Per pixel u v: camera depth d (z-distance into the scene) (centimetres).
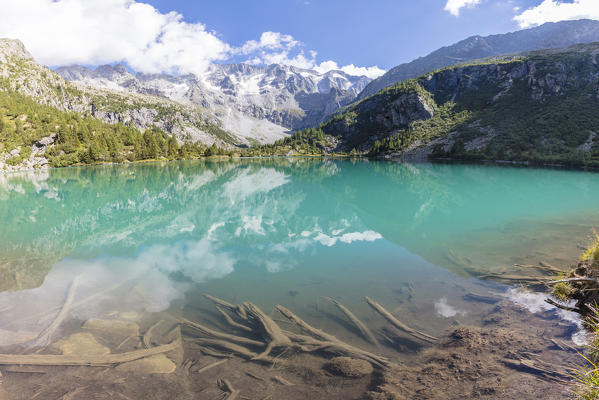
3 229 1548
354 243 1236
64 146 10162
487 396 401
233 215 1925
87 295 750
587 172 4809
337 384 442
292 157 17350
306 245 1205
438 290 775
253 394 424
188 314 655
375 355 512
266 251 1125
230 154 17088
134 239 1308
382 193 2911
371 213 1944
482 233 1351
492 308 670
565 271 833
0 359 495
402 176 4681
